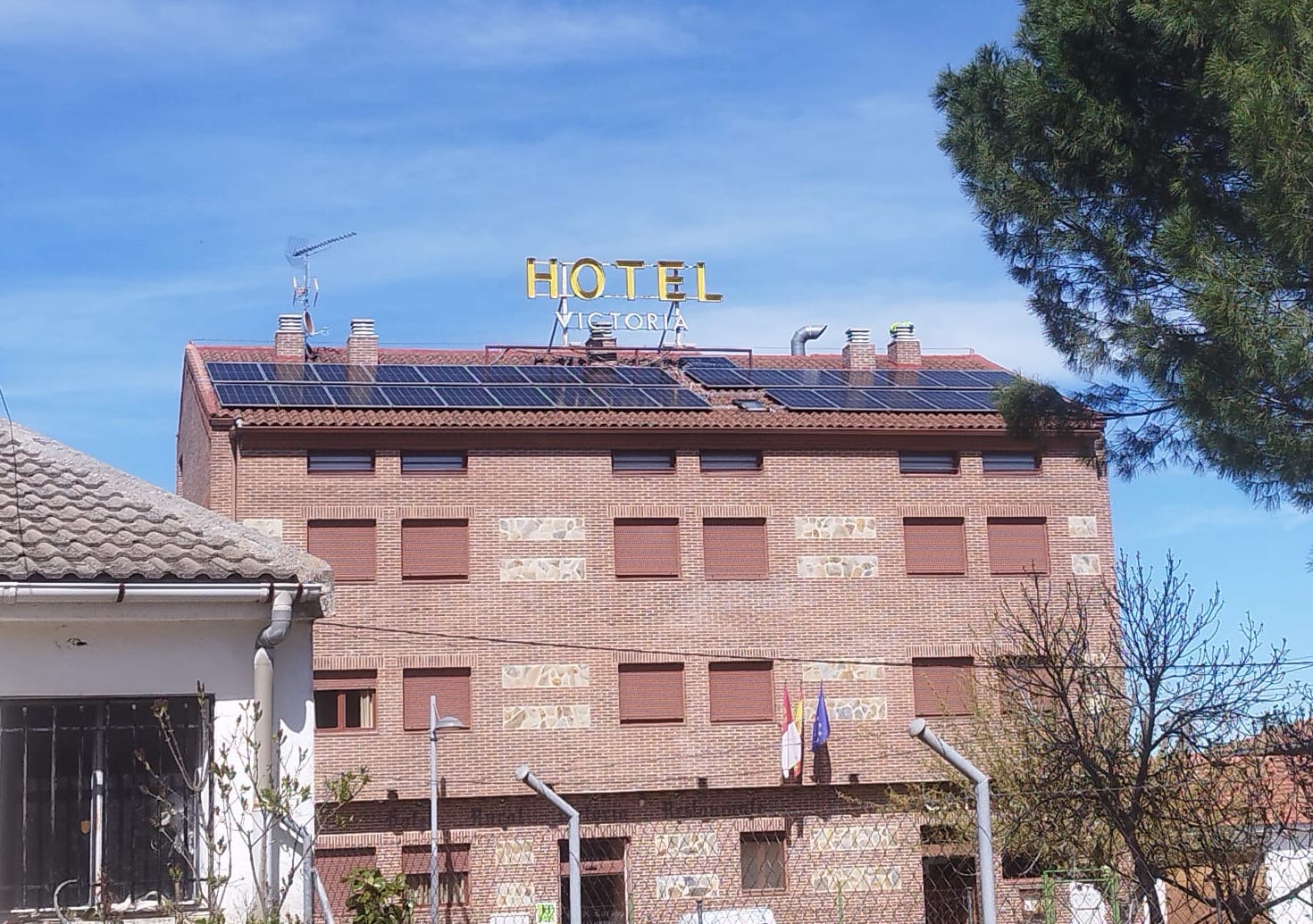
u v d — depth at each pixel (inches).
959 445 1630.2
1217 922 513.0
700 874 1503.4
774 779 1530.5
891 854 1537.9
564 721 1498.5
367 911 479.8
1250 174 691.4
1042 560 1628.9
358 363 1697.8
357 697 1466.5
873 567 1592.0
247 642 452.8
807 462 1598.2
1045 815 658.2
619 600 1533.0
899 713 1566.2
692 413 1581.0
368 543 1492.4
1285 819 525.3
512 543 1519.4
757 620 1558.8
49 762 435.8
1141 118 790.5
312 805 453.1
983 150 840.9
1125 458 826.2
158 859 438.6
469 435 1520.7
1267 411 698.2
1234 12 712.4
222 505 1465.3
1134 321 765.3
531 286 1839.3
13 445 509.0
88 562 435.2
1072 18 778.2
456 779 1465.3
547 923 1337.4
